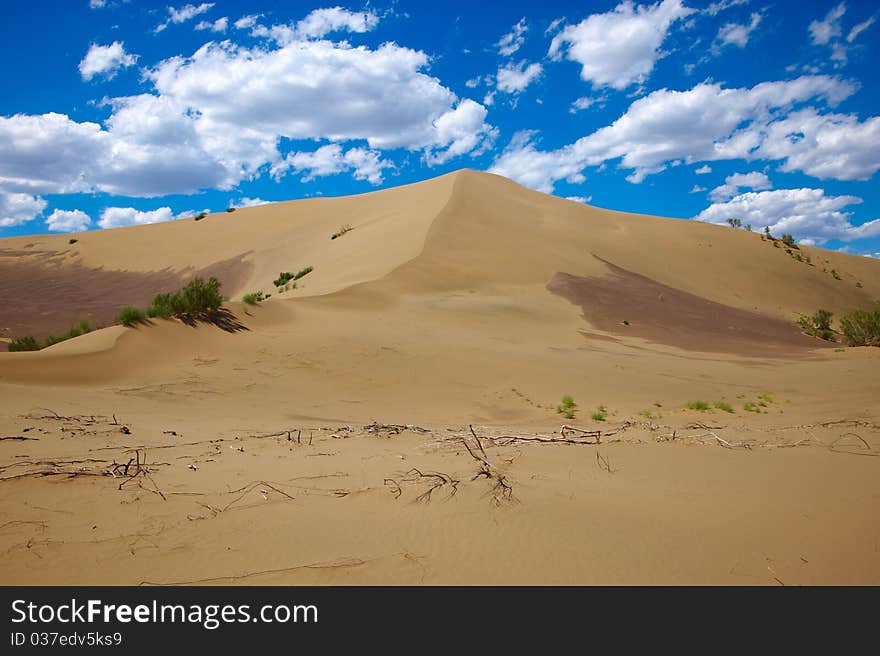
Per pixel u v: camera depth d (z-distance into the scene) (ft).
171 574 13.42
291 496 19.03
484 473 21.44
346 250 184.24
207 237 254.06
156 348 57.41
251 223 261.85
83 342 54.70
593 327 113.09
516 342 86.38
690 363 83.97
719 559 14.66
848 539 15.96
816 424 39.73
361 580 13.35
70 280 219.61
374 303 100.01
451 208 191.31
